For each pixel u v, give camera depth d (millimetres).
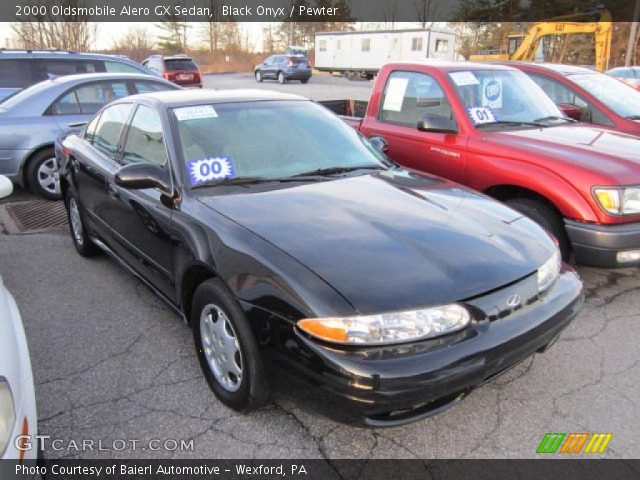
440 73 5043
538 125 4965
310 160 3564
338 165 3609
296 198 3037
